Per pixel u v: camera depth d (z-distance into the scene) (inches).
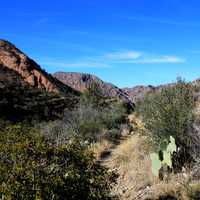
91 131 891.4
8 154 319.9
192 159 454.9
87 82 6220.5
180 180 415.2
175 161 453.4
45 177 299.6
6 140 350.3
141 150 583.2
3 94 1923.0
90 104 1375.5
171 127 482.6
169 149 332.2
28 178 291.6
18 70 3166.8
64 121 971.3
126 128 989.2
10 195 277.6
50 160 326.6
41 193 287.9
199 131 465.4
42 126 936.3
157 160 336.5
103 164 625.3
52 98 2253.9
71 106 2096.5
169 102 518.0
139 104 1089.4
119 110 1362.0
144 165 502.3
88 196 322.7
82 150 353.1
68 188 308.7
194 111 511.8
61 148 334.6
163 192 396.5
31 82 3043.8
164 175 444.1
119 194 433.7
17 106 1717.5
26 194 283.0
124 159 599.5
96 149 730.8
